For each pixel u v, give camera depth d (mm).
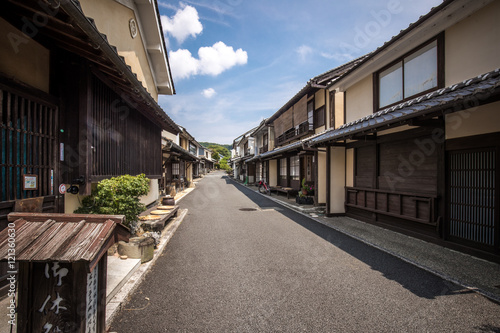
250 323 2643
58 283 1794
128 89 4547
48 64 3477
